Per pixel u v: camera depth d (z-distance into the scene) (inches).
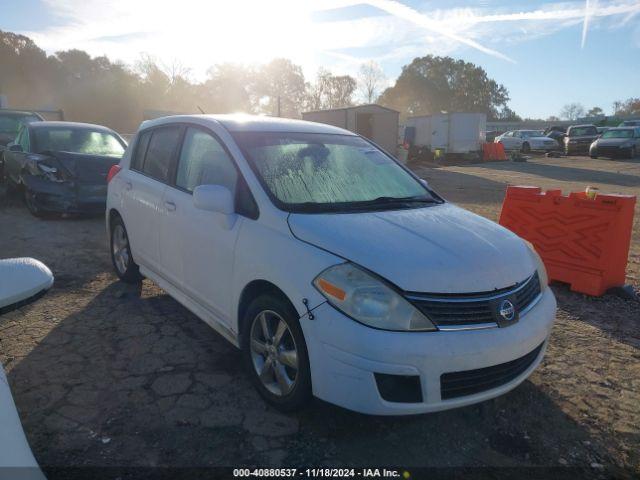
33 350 148.3
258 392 127.2
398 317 102.1
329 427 118.0
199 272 145.5
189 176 157.2
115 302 187.3
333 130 170.7
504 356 107.3
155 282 175.2
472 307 106.9
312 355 107.0
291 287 111.0
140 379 134.8
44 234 285.3
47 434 110.9
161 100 1995.6
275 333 121.6
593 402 133.6
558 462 110.8
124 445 108.7
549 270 220.7
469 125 1081.4
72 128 367.6
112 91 1927.9
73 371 137.5
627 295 206.1
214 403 125.0
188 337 160.7
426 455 110.8
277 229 122.2
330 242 112.7
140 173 185.8
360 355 100.5
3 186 437.7
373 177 153.6
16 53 2224.4
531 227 226.4
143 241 177.8
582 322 184.1
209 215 140.3
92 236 285.0
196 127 161.2
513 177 732.0
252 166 136.3
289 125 161.6
